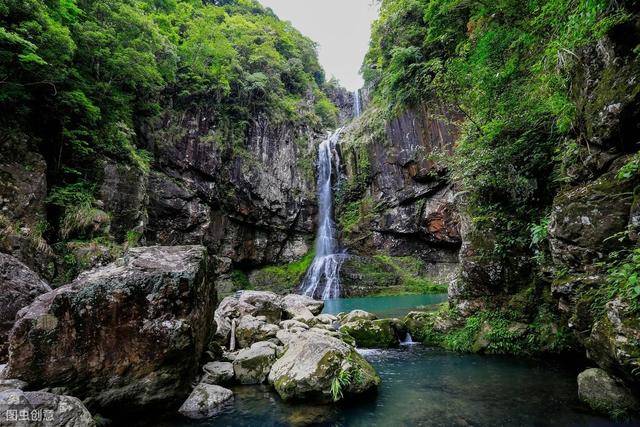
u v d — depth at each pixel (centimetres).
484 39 730
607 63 420
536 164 747
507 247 809
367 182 2792
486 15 737
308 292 2400
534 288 762
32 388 427
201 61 2425
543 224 573
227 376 643
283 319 1110
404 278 2345
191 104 2311
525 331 748
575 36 434
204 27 2620
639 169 367
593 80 440
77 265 1125
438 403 526
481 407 501
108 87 1487
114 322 481
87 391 456
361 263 2481
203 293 611
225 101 2555
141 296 502
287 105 3062
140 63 1559
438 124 2184
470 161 859
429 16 1204
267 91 2919
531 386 568
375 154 2692
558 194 521
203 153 2284
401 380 639
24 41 931
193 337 535
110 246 1248
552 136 690
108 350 473
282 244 2830
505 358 735
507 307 798
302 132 3192
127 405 480
